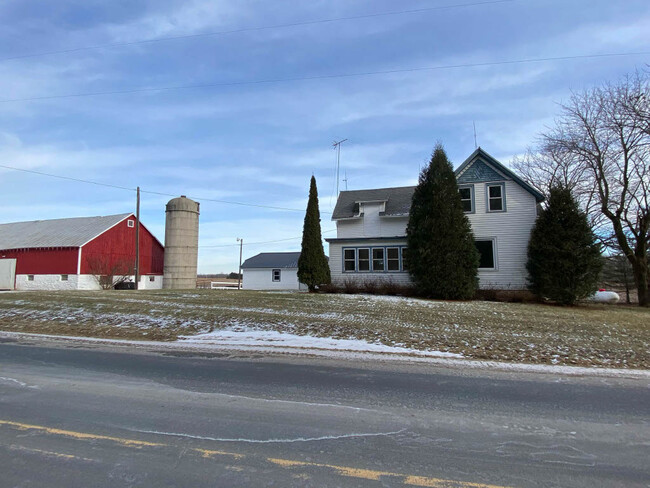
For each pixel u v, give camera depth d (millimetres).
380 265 21859
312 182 21734
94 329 11367
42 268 29594
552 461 3604
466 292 17750
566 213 17094
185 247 28828
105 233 31234
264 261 45750
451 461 3586
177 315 12766
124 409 4902
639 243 19766
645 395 5738
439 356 8211
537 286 17906
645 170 19578
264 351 8680
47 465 3420
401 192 25766
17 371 6793
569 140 21125
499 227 20125
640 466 3521
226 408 4996
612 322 12781
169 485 3107
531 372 7059
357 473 3334
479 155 20641
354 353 8461
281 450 3779
